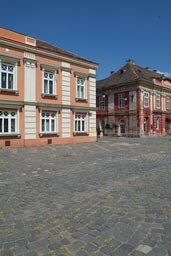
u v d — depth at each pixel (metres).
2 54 17.91
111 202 5.33
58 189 6.47
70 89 22.73
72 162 11.22
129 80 38.50
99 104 44.16
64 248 3.37
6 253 3.27
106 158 12.58
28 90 19.47
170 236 3.68
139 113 37.28
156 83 40.84
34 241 3.59
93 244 3.47
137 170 9.09
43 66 20.47
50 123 21.23
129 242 3.51
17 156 13.41
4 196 5.88
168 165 10.24
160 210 4.79
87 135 24.50
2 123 18.08
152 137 36.81
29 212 4.80
